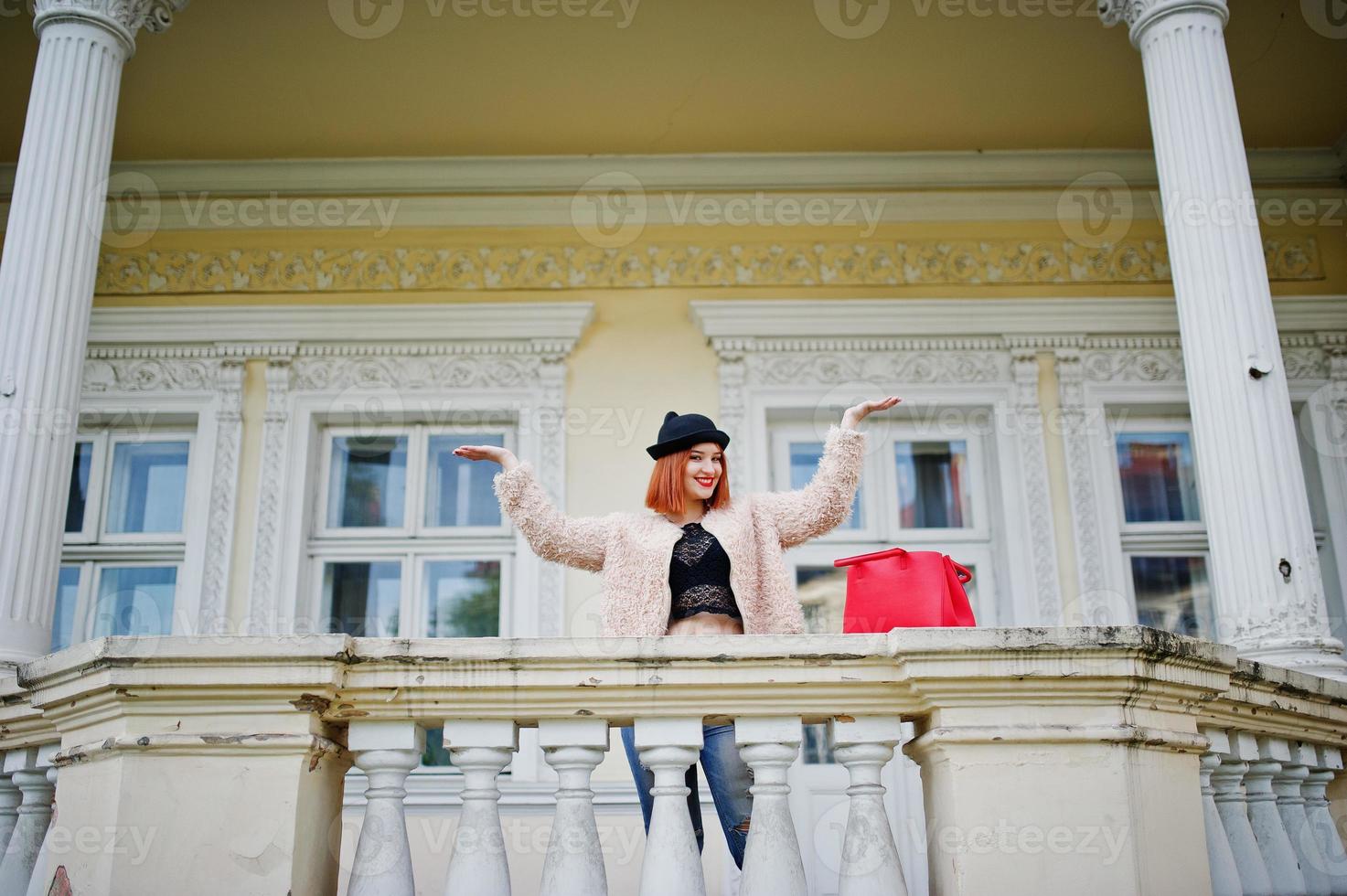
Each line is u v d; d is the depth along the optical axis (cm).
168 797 237
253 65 645
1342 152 729
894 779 607
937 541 679
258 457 673
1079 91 677
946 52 645
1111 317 696
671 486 313
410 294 709
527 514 304
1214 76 502
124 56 507
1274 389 462
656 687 250
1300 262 714
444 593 675
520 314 699
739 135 716
